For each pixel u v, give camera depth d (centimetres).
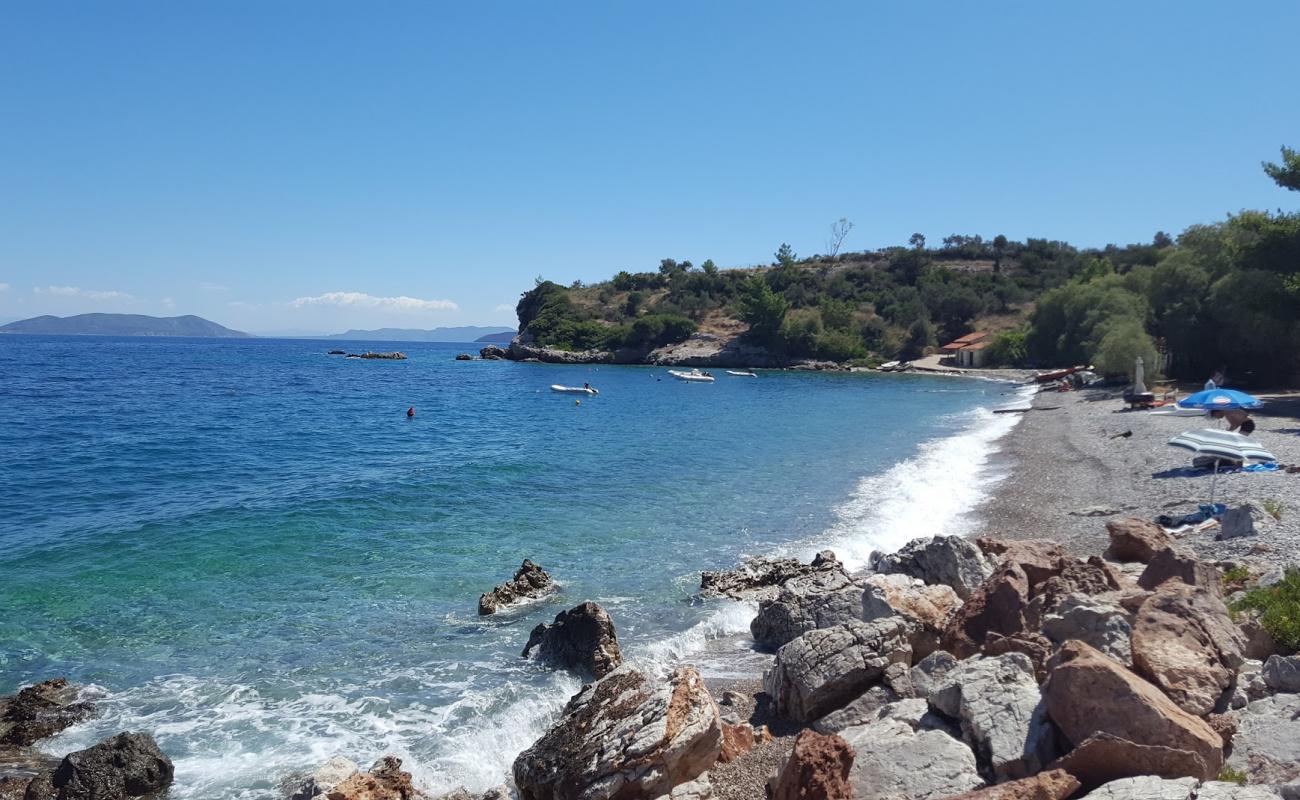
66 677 1339
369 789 928
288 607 1697
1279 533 1722
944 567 1633
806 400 7344
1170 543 1708
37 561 1955
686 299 15700
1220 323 6325
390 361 15712
